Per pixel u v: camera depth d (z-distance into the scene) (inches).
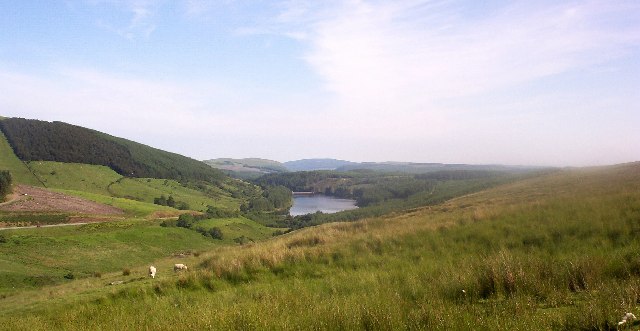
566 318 222.4
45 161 6043.3
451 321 230.5
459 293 320.8
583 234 499.2
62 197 4094.5
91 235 2950.3
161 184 6919.3
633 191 751.1
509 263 343.0
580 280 308.8
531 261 361.4
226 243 3727.9
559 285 299.3
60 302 597.0
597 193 847.7
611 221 512.7
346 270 532.1
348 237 764.6
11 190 3801.7
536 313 239.8
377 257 573.9
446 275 376.2
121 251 2785.4
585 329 209.3
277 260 604.1
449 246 574.2
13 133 6387.8
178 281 572.4
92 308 494.3
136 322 359.9
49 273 2032.5
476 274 349.1
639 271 309.0
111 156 7204.7
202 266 740.7
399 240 646.5
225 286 541.6
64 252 2507.4
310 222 4443.9
